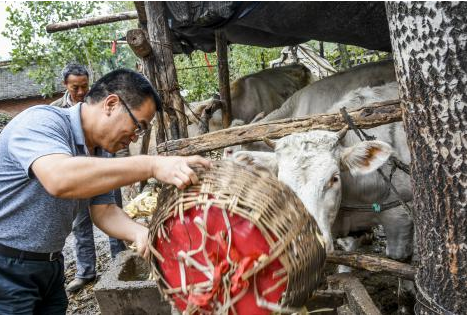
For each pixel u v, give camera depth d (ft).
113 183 5.31
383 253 15.21
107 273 10.76
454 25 6.11
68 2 28.40
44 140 5.89
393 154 10.41
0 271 6.67
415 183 7.14
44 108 6.45
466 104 6.30
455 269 6.70
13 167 6.36
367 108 9.22
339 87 13.93
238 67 36.01
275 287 4.66
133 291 9.91
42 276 7.02
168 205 5.12
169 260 5.17
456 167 6.46
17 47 28.55
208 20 12.98
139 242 7.05
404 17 6.53
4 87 70.59
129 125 6.52
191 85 34.14
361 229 12.10
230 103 20.45
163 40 14.51
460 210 6.54
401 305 11.14
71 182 5.28
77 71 13.21
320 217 8.75
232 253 4.66
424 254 7.22
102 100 6.47
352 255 8.89
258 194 4.77
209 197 4.87
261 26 14.03
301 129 9.76
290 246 4.64
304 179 8.89
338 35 14.39
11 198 6.48
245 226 4.67
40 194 6.47
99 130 6.55
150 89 6.54
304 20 13.17
